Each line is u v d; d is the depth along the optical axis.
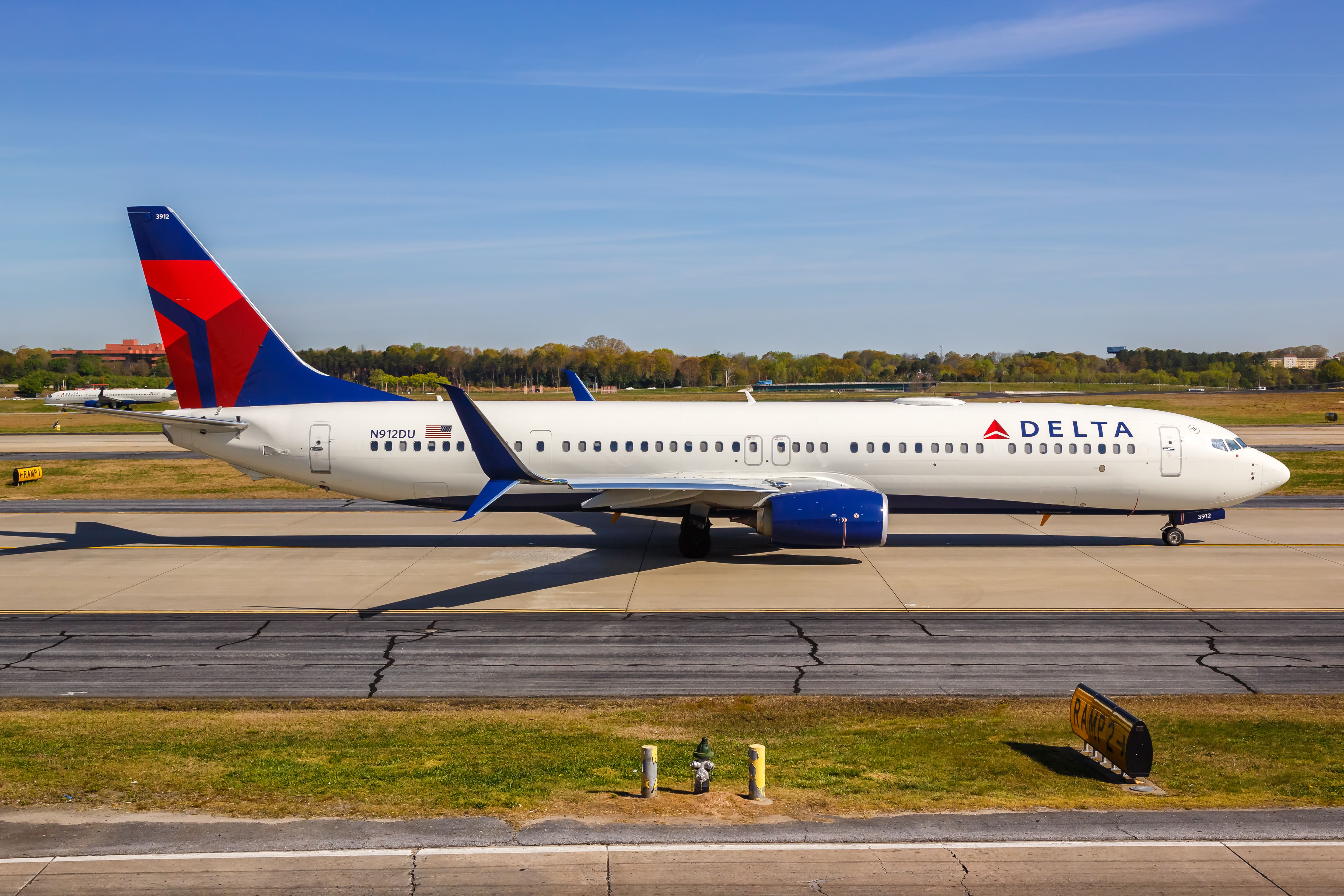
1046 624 23.59
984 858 11.25
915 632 22.97
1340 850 11.52
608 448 32.59
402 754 14.85
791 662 20.61
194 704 17.91
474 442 25.22
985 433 32.53
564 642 22.11
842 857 11.28
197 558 31.83
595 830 11.96
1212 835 11.93
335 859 11.10
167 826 11.91
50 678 19.45
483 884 10.55
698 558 31.81
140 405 151.88
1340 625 23.50
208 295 32.38
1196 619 24.06
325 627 23.44
